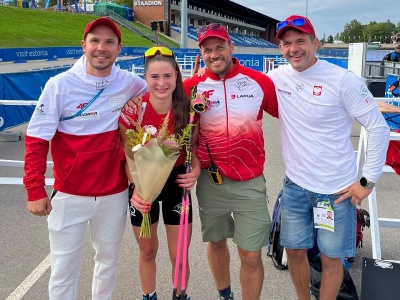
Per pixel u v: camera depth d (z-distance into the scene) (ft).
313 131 8.20
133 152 7.57
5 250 12.72
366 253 12.51
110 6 175.32
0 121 28.14
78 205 8.08
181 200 8.75
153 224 8.88
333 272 8.59
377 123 7.91
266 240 8.91
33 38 114.42
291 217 8.80
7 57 81.66
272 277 11.25
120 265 11.93
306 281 9.18
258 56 78.54
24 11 138.10
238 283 11.02
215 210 9.14
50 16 144.46
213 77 8.64
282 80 8.56
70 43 122.93
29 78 31.48
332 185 8.24
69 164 7.91
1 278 11.14
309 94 8.11
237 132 8.54
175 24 200.54
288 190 8.86
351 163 8.34
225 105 8.57
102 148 7.98
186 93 8.75
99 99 7.88
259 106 8.68
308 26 7.78
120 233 8.60
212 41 8.20
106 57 7.64
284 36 8.01
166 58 7.98
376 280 8.31
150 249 9.05
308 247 8.82
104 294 8.92
